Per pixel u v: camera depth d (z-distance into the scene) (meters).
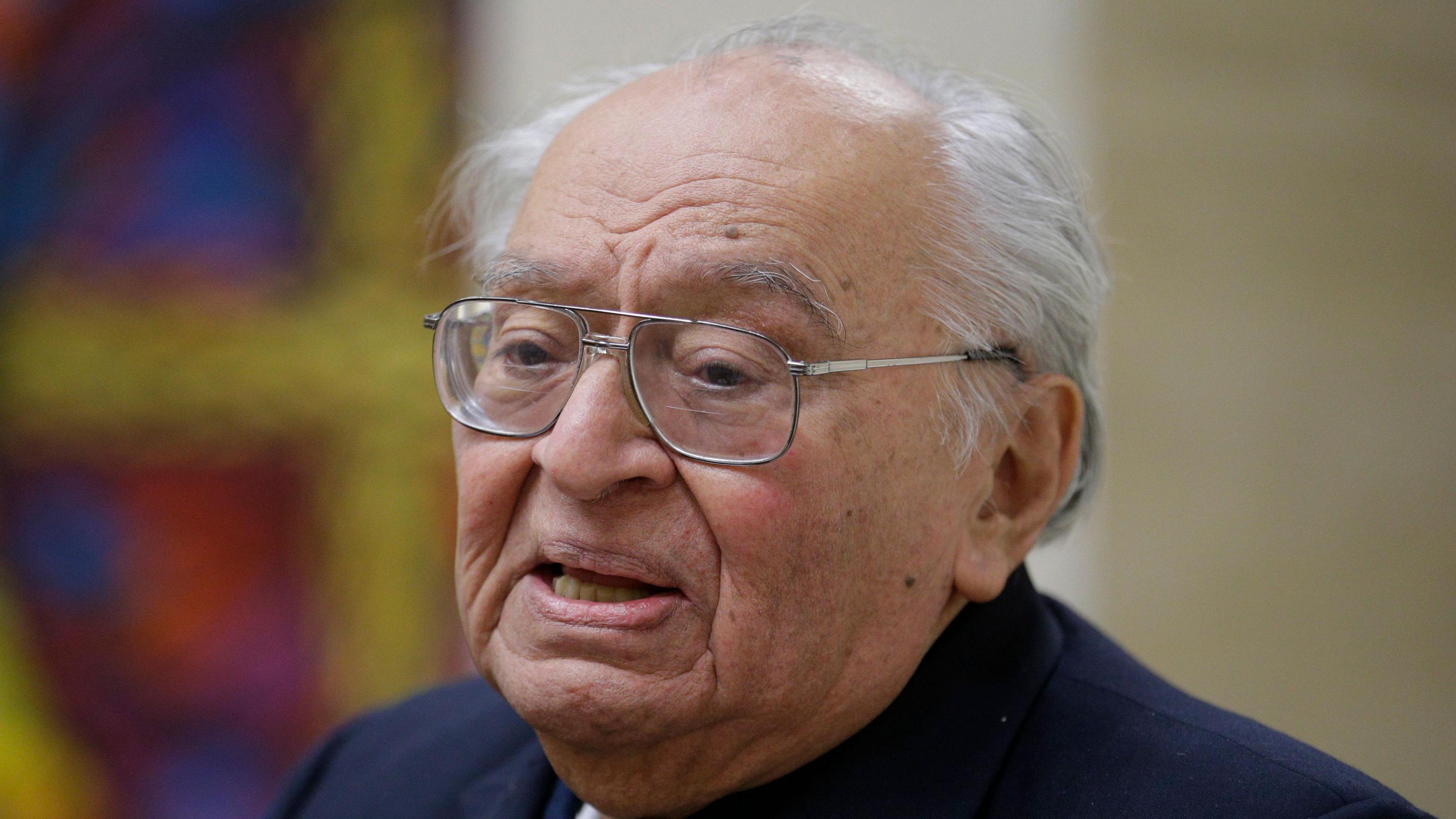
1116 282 2.91
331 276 3.25
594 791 1.47
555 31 3.11
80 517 3.27
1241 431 2.95
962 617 1.61
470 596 1.51
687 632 1.35
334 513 3.28
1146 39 2.90
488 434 1.46
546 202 1.48
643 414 1.34
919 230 1.43
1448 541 2.96
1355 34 2.96
